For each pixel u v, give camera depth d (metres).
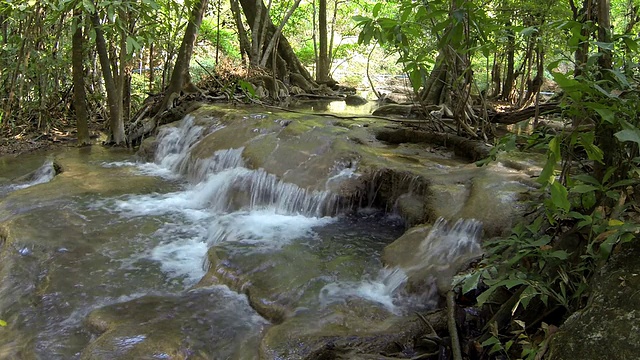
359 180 5.13
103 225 4.88
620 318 1.97
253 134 6.45
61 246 4.36
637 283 2.02
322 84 12.74
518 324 2.46
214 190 5.71
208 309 3.41
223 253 4.05
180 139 7.60
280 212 5.28
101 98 9.81
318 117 7.15
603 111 1.97
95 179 6.20
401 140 6.35
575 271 2.43
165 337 3.04
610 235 2.16
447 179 4.58
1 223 4.75
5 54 8.61
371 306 3.29
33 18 8.11
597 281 2.20
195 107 8.46
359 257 4.07
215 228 4.86
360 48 17.05
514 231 2.76
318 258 4.05
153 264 4.20
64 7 6.39
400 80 15.65
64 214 5.00
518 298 2.59
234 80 9.98
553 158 2.20
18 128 8.90
